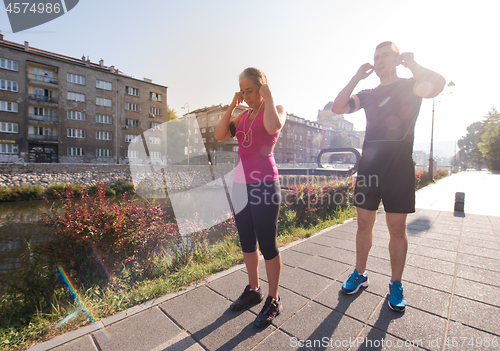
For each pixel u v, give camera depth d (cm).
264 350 150
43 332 174
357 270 222
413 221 527
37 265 242
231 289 230
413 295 214
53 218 272
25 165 1778
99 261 263
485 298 209
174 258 316
